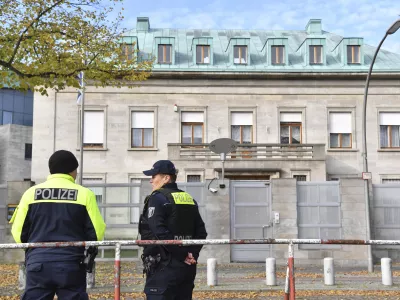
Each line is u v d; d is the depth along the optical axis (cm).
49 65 1692
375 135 3256
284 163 3034
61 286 499
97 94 3216
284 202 1877
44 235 513
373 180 3228
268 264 1289
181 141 3234
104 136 3197
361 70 3259
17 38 1647
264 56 3519
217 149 1900
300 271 1653
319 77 3269
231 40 3462
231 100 3259
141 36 3753
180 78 3253
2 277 1436
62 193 522
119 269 582
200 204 1878
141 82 3238
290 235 1864
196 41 3428
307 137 3247
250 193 1898
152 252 558
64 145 3184
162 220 553
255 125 3247
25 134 4725
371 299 1093
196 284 1308
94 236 518
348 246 1866
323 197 1891
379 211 1922
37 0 1639
